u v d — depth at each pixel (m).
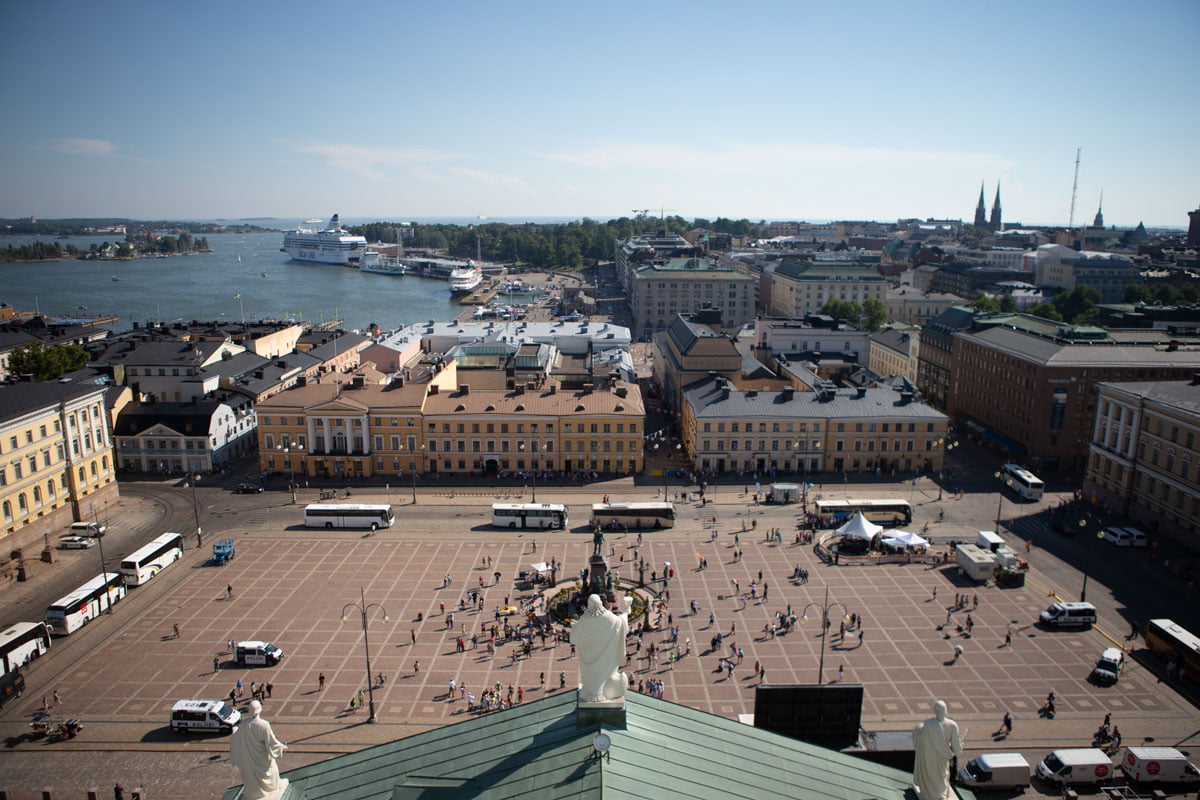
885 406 178.62
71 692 95.12
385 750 34.41
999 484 169.25
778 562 130.12
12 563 127.94
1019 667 100.06
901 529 143.62
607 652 31.73
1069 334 194.25
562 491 164.38
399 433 173.62
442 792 30.41
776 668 99.38
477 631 108.62
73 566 129.88
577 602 114.69
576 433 173.62
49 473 140.62
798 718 58.94
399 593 119.50
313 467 174.50
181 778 81.00
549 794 28.91
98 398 153.38
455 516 150.62
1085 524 146.25
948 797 32.09
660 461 183.62
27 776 81.25
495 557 132.00
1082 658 102.44
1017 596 118.81
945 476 173.38
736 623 110.38
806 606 115.12
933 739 31.27
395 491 164.75
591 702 31.66
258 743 30.55
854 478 172.12
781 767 33.38
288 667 100.00
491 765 31.38
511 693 93.94
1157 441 141.12
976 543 134.75
